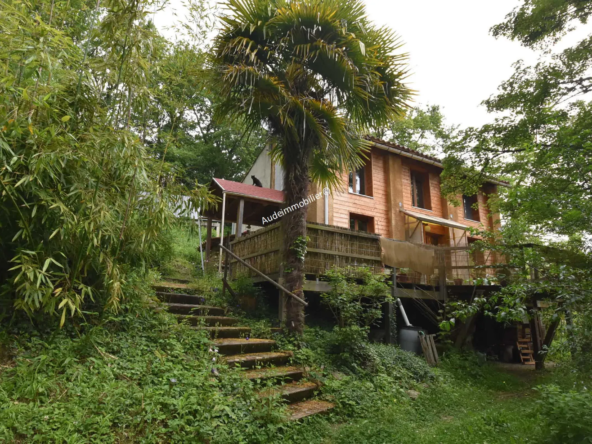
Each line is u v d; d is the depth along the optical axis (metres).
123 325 4.38
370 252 8.39
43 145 3.14
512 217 5.59
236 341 5.26
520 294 3.79
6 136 3.14
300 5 5.96
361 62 6.30
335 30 6.18
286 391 4.53
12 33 2.99
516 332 10.88
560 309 3.71
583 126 8.24
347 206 11.79
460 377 7.47
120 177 3.87
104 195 3.68
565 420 3.41
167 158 16.03
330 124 6.33
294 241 6.46
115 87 3.93
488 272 8.59
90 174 3.66
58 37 3.13
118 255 4.15
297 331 6.23
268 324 6.48
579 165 4.31
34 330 3.70
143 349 4.16
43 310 3.65
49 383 3.07
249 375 4.55
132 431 2.91
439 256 9.41
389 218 12.52
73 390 3.12
